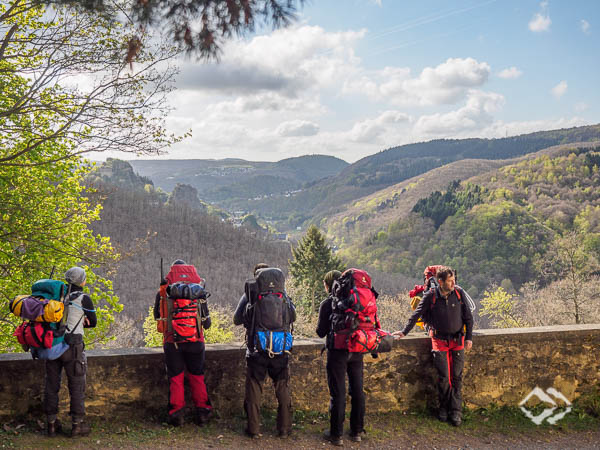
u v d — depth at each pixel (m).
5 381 4.22
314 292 61.09
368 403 4.86
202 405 4.40
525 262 125.88
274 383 4.32
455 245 140.12
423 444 4.28
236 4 4.08
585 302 31.77
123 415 4.46
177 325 4.17
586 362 5.19
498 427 4.66
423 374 4.98
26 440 3.92
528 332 5.08
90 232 11.45
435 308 4.62
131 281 93.81
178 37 4.37
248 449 4.02
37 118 9.05
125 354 4.46
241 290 107.31
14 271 10.16
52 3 5.27
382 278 107.62
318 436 4.35
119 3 4.73
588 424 4.79
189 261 117.50
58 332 3.88
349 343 4.15
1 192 9.64
